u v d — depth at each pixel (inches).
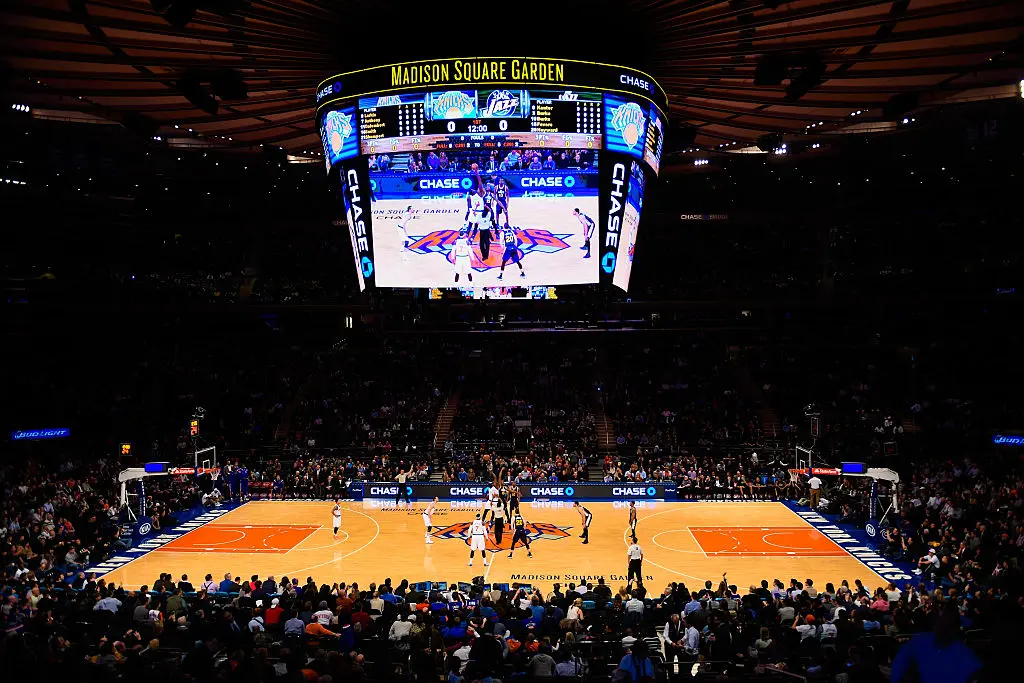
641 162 971.3
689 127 1314.0
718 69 1015.6
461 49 928.9
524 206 954.7
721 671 564.4
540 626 711.7
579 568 1107.9
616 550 1210.6
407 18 901.2
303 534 1338.6
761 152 1865.2
